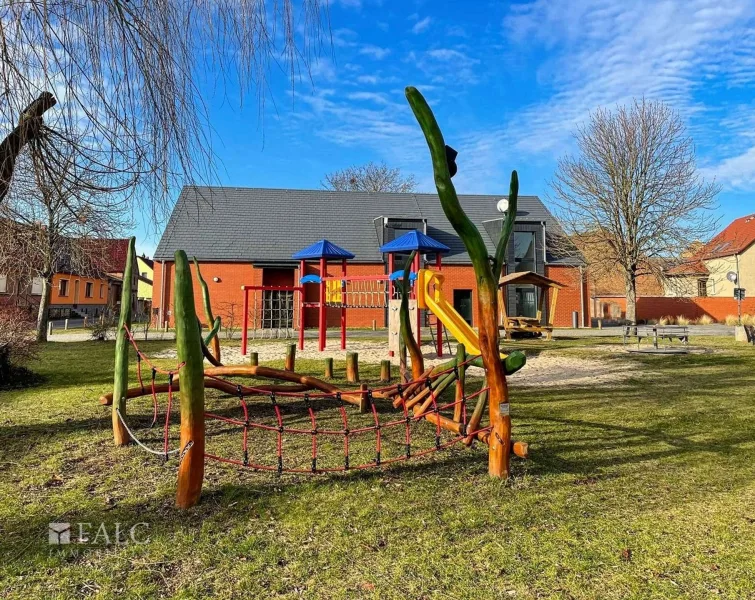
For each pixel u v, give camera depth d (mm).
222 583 2150
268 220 24656
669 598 2055
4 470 3607
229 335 17312
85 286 36438
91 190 4211
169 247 22594
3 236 6633
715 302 31828
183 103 3961
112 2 3506
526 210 26984
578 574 2242
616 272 24328
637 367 9766
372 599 2039
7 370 7469
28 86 3330
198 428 2994
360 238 24641
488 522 2777
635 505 3045
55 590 2082
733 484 3420
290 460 3908
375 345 14328
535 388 7410
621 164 21719
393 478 3496
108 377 8039
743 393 6977
